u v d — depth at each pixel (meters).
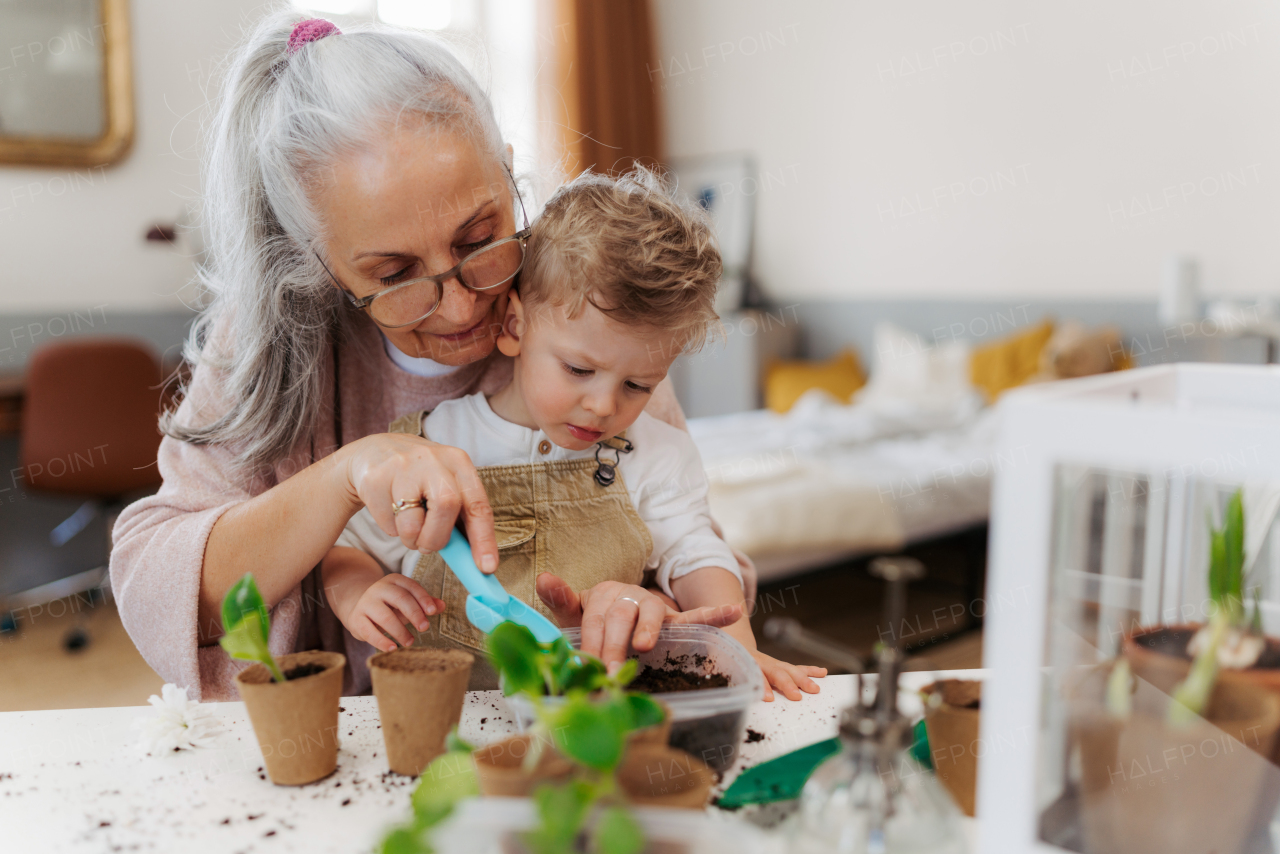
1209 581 0.43
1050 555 0.39
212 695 0.82
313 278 0.82
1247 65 3.09
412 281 0.74
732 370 4.31
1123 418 0.35
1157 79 3.30
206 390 0.89
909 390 3.58
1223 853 0.43
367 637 0.75
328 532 0.76
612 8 4.46
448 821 0.42
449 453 0.70
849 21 4.16
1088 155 3.51
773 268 4.61
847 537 2.43
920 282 4.07
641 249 0.78
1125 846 0.42
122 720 0.70
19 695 2.45
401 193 0.71
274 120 0.75
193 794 0.59
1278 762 0.42
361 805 0.57
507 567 0.87
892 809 0.42
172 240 3.40
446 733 0.60
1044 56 3.59
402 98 0.71
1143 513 0.42
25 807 0.57
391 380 0.96
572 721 0.41
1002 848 0.42
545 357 0.82
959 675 0.72
